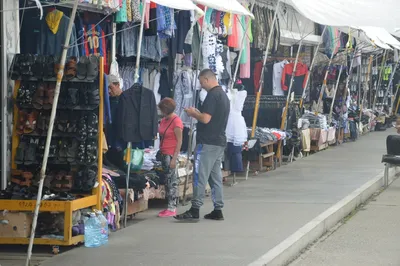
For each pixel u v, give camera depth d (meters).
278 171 28.27
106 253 14.24
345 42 38.81
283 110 30.20
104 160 18.03
